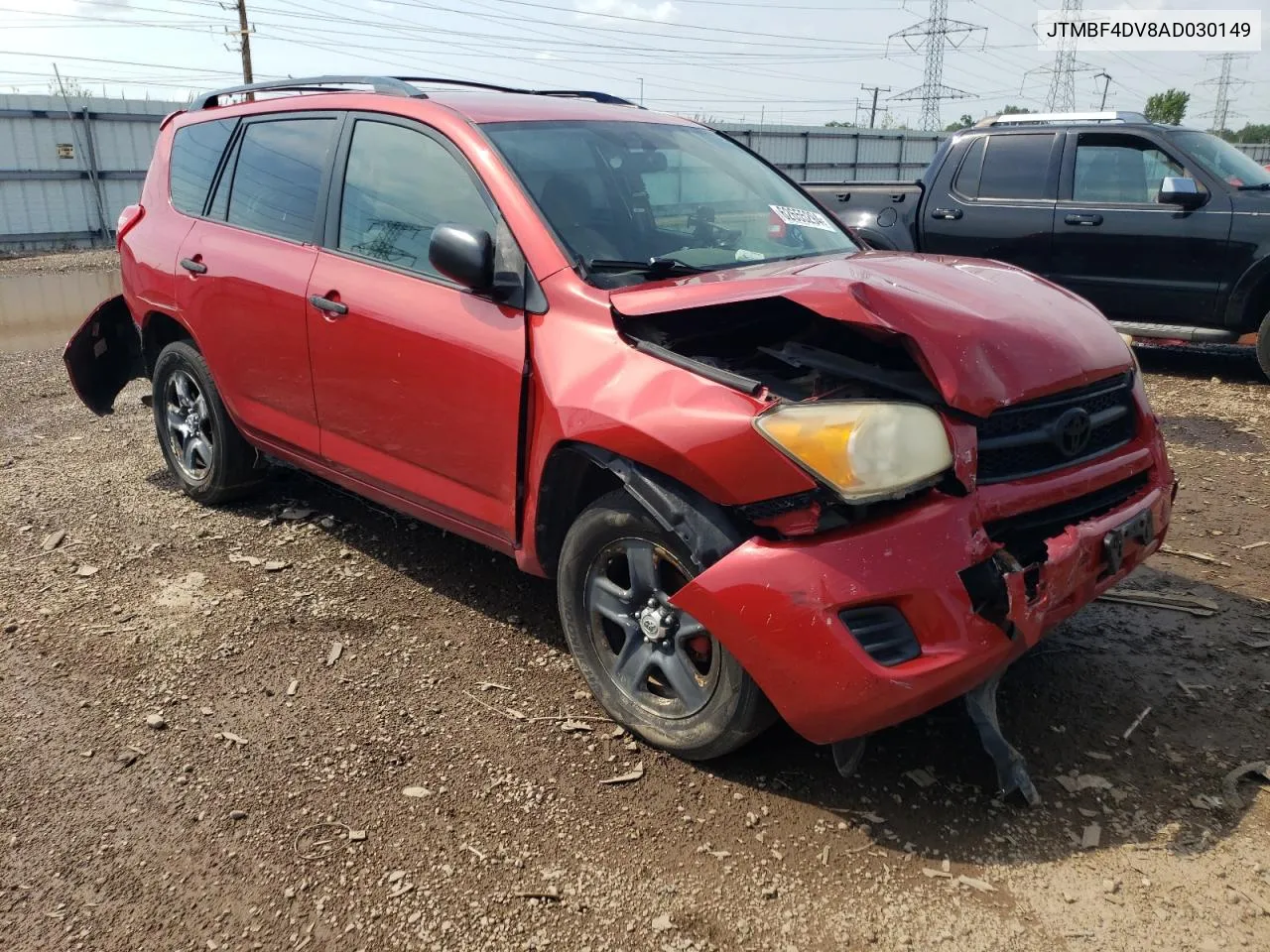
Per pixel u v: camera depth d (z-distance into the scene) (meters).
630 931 2.30
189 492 5.02
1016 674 3.32
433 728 3.08
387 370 3.53
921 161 39.41
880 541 2.43
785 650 2.44
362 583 4.08
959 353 2.54
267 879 2.46
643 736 2.95
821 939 2.27
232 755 2.95
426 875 2.47
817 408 2.45
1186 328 7.55
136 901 2.40
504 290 3.16
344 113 3.97
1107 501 2.91
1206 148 7.55
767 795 2.75
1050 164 8.00
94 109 22.95
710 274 3.19
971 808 2.69
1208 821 2.61
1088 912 2.32
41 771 2.89
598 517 2.93
